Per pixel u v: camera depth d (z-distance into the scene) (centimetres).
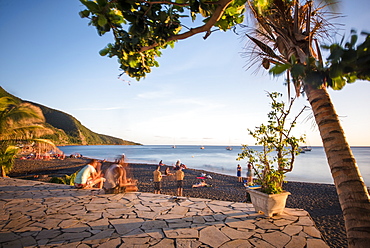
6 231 409
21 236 388
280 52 250
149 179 1886
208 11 205
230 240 375
